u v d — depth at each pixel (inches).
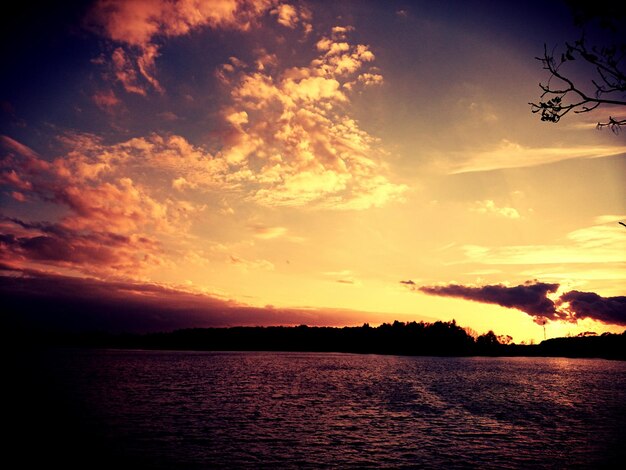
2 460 1091.9
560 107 448.1
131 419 1758.1
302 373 4931.1
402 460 1193.4
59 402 2214.6
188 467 1084.5
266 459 1176.8
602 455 1273.4
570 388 3577.8
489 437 1520.7
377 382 3875.5
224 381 3695.9
